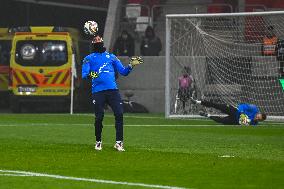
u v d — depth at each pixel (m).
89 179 30.36
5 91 98.25
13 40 89.38
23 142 46.22
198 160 36.69
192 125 65.69
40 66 88.75
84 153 39.66
